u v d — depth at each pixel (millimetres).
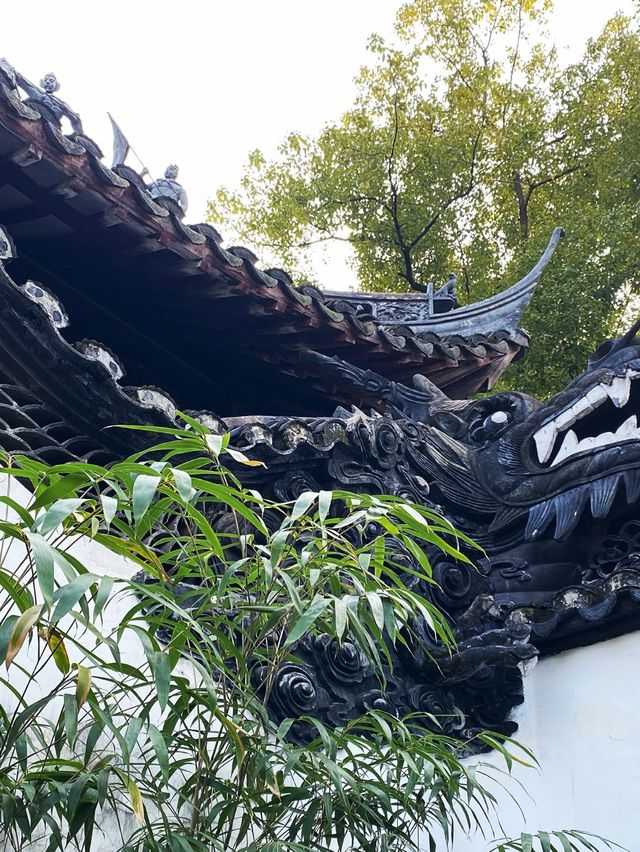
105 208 4535
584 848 4723
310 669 4344
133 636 3824
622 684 4906
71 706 2352
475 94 14016
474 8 13984
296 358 5820
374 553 2963
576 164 13836
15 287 3650
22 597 2354
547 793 4875
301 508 2648
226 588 2955
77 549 3760
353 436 4797
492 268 13781
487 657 4629
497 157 13875
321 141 14430
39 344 3762
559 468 5168
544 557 5230
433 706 4703
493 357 6590
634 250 12695
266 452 4469
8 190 4430
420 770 3402
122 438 4051
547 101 13992
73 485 2467
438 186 14008
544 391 12477
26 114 3990
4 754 2473
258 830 3838
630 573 4895
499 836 4691
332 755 2906
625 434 5039
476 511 5309
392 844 3709
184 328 5684
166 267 5020
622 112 13703
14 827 2641
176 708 2816
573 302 12172
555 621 5016
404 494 4988
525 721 5012
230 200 14766
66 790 2492
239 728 2840
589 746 4883
